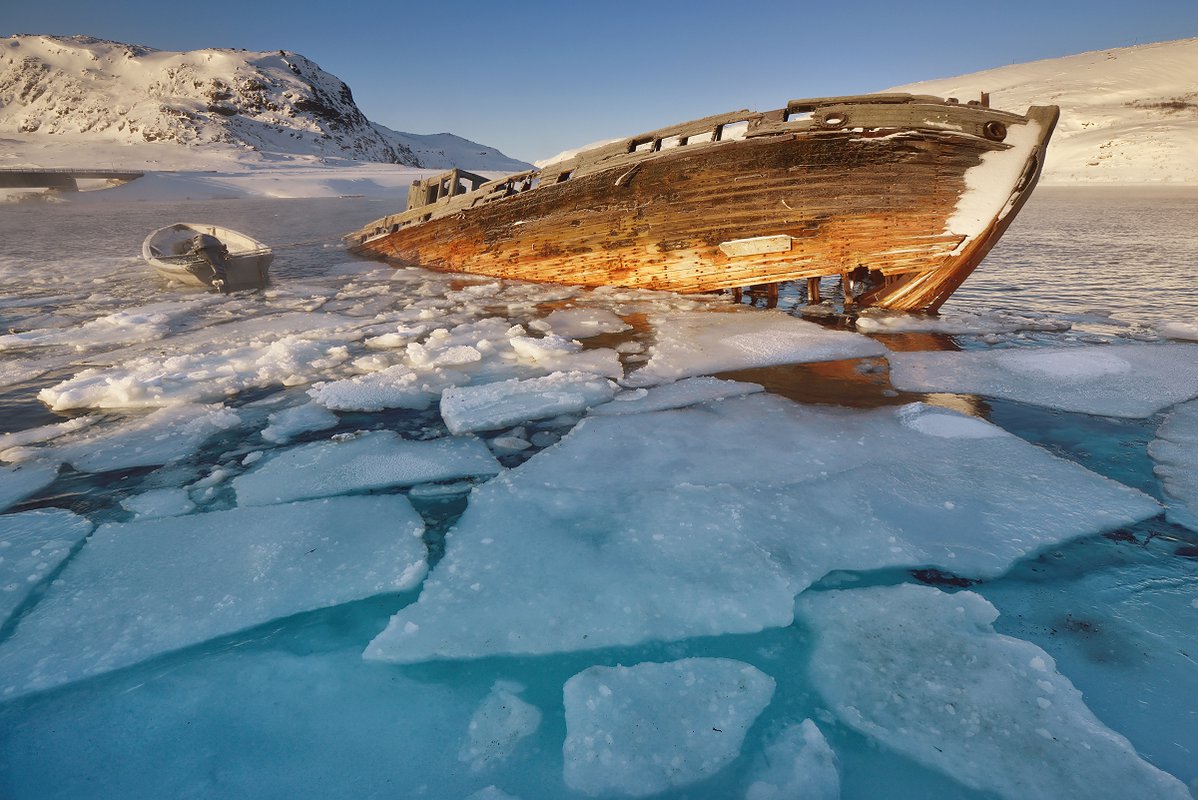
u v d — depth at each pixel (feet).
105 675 7.39
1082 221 57.47
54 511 10.78
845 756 6.32
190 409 15.24
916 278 23.67
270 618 8.29
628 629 8.01
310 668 7.54
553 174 27.61
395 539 9.93
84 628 8.07
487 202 30.42
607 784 6.08
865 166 21.47
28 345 21.20
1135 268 33.78
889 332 21.89
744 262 25.04
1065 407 14.71
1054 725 6.45
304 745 6.54
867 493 10.94
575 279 29.71
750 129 22.26
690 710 6.84
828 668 7.36
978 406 15.05
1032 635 7.81
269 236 58.13
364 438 13.57
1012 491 10.92
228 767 6.28
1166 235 46.93
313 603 8.55
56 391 16.10
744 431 13.67
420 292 29.86
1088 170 158.10
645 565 9.15
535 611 8.31
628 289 28.58
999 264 35.68
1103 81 270.46
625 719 6.73
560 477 11.78
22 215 88.38
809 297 26.32
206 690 7.22
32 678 7.32
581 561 9.27
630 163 24.34
